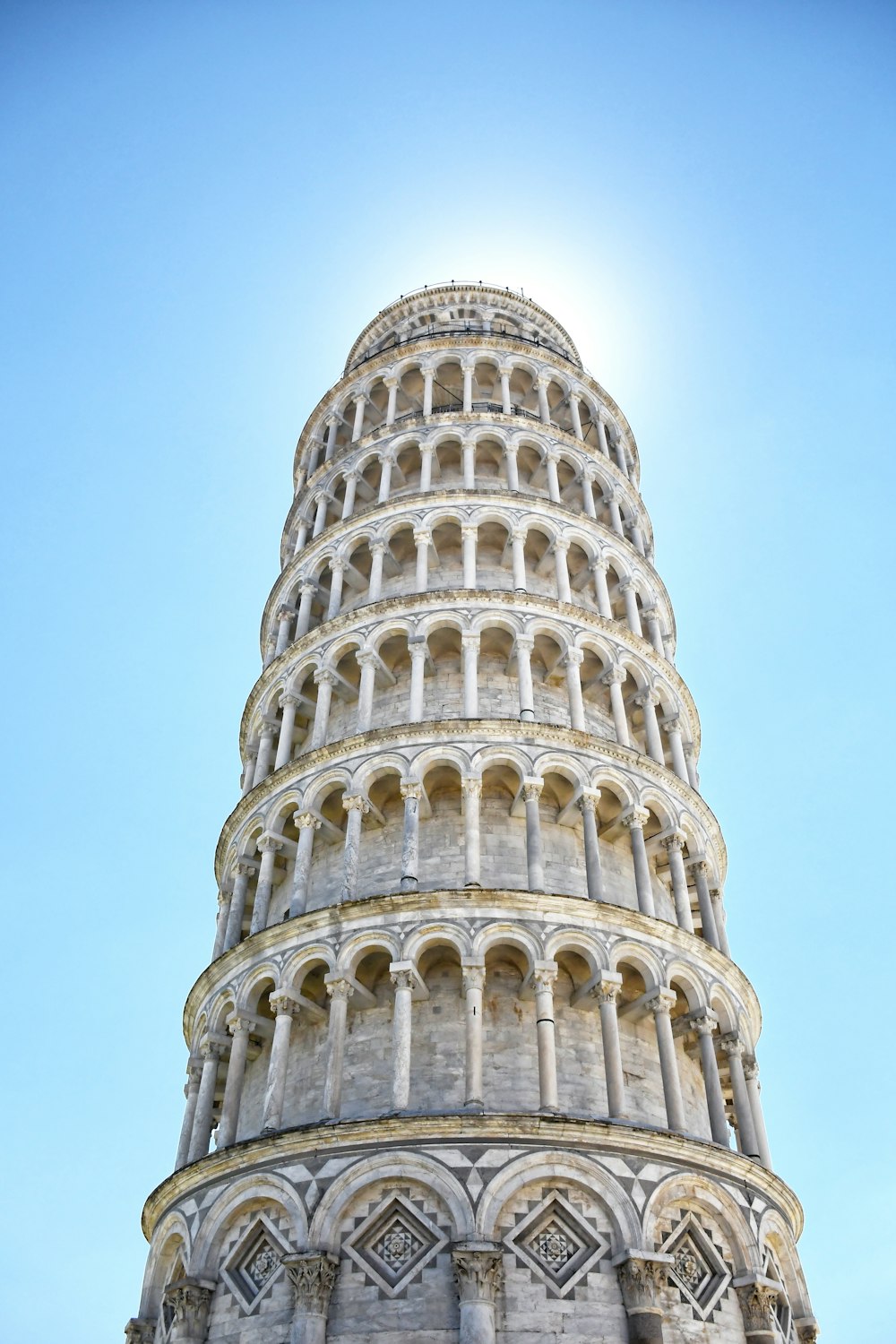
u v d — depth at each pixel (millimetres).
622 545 46125
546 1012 29438
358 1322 24922
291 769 37062
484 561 44719
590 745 36188
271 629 48031
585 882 35375
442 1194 25969
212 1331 26766
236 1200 27828
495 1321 24438
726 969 34500
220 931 38562
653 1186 27172
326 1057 30781
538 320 63000
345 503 47531
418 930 30766
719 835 41156
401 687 40156
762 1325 27203
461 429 47656
